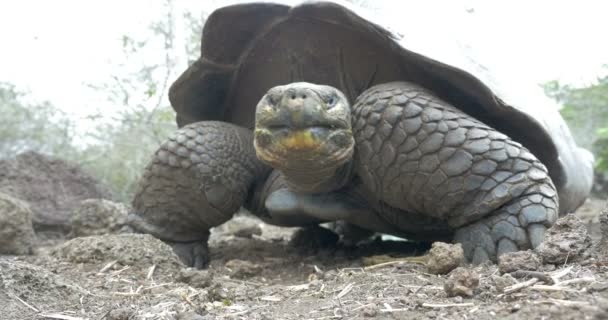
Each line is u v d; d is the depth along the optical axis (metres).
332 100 0.82
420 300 0.61
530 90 1.13
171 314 0.62
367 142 0.85
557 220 0.75
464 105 0.92
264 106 0.80
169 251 0.93
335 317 0.59
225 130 1.03
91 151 2.40
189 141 1.00
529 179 0.79
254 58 1.06
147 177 1.03
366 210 0.94
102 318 0.62
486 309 0.56
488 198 0.79
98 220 1.20
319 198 0.94
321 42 0.98
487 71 0.94
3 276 0.68
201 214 1.02
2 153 2.46
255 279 0.89
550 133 0.95
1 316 0.62
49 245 1.43
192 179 0.99
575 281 0.60
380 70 0.96
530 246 0.77
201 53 1.03
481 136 0.81
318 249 1.17
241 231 1.54
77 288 0.73
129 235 0.95
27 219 1.17
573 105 2.95
